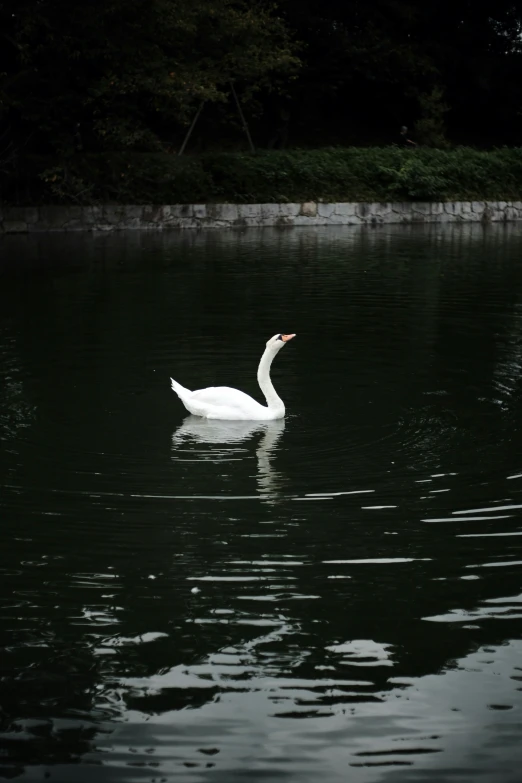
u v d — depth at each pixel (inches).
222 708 194.4
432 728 187.6
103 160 1339.8
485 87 1868.8
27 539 272.5
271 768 176.7
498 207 1529.3
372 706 195.2
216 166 1411.2
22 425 382.0
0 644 217.5
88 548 267.0
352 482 319.3
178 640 219.8
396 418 395.2
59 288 757.9
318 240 1170.0
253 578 249.8
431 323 608.4
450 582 247.9
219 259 957.2
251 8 1521.9
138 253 1015.6
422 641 219.0
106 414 399.2
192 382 456.8
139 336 562.3
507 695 198.4
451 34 1940.2
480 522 285.9
